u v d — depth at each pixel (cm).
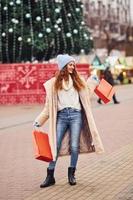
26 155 1134
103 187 794
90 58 4988
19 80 2695
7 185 849
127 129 1533
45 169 973
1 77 2705
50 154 779
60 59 809
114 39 7488
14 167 1002
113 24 7619
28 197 760
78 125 803
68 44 3103
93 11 7100
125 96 3350
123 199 711
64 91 805
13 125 1744
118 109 2291
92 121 796
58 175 898
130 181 826
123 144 1236
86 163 996
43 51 3055
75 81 806
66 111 802
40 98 2694
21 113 2217
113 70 5744
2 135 1483
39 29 2972
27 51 3039
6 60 3125
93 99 2978
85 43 3206
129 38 7756
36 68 2683
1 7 2933
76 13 3148
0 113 2238
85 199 727
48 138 793
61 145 813
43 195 764
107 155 1081
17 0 2897
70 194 760
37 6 2952
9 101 2705
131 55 7631
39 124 818
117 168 939
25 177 907
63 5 3030
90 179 855
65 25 3062
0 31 2964
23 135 1470
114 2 7712
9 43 3019
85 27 3259
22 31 2941
